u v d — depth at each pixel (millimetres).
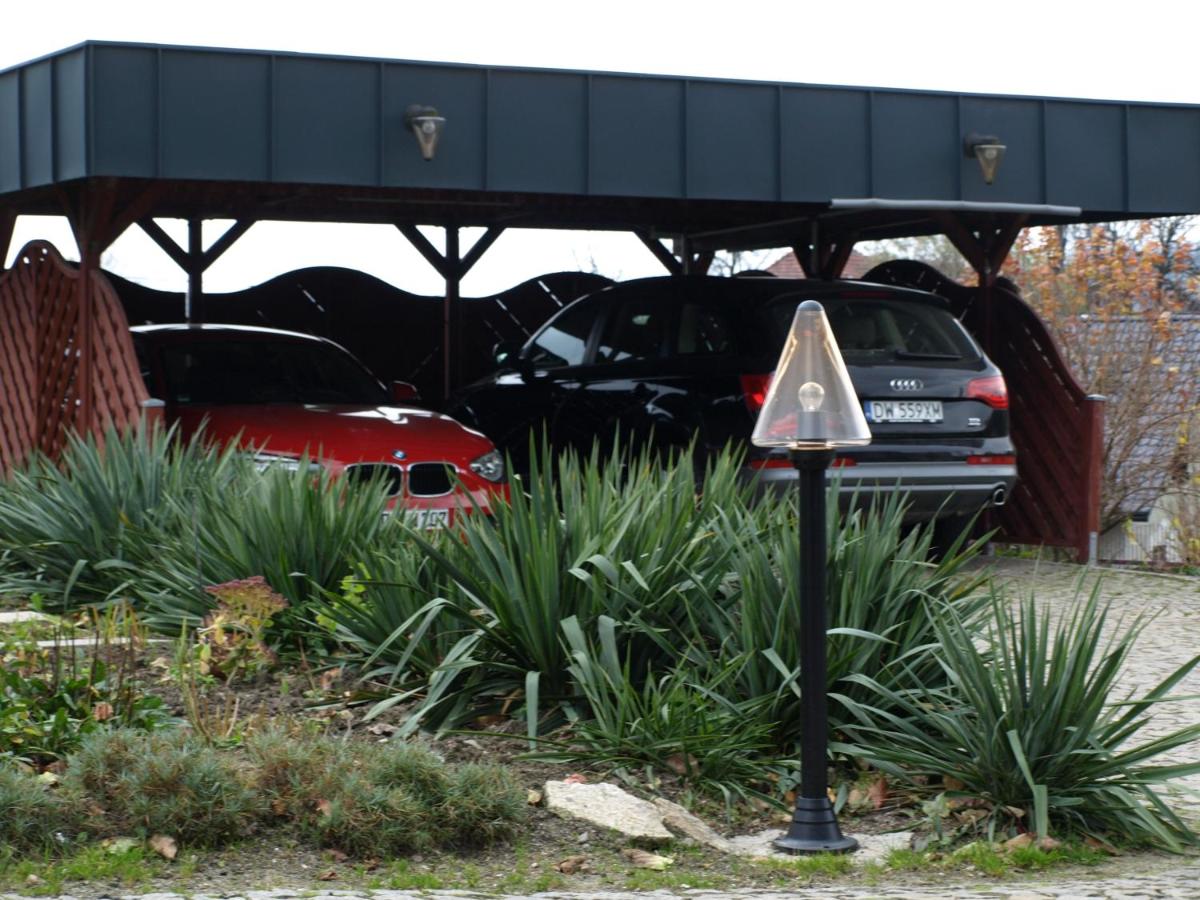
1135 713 6242
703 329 12211
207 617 7793
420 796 5684
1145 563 15391
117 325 11719
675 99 12273
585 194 12094
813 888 5328
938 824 6023
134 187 12766
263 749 5848
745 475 11500
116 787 5535
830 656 6867
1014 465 12617
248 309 18125
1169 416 17281
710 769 6422
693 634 7281
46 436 13109
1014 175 13305
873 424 11984
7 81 12055
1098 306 18953
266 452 10992
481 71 11766
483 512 7781
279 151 11328
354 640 7465
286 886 5094
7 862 5141
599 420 12891
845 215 16172
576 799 5949
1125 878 5504
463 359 18844
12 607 9141
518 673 7156
